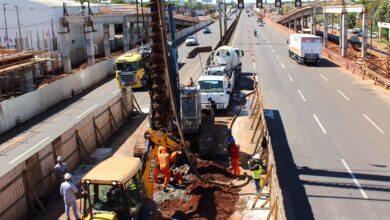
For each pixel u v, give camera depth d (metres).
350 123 26.89
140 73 40.22
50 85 35.12
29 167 16.47
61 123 29.83
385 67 47.84
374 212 15.36
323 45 75.19
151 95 18.47
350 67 48.88
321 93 36.16
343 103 32.41
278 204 13.33
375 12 108.62
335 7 65.62
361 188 17.36
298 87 38.84
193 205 15.84
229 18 196.75
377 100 33.28
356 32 119.50
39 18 61.16
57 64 53.88
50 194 17.81
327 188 17.44
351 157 20.88
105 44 67.75
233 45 76.44
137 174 12.43
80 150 21.22
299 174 18.95
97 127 23.84
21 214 15.73
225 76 33.25
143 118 30.06
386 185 17.58
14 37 60.28
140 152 20.53
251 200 16.58
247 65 52.97
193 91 21.55
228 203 16.19
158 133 15.55
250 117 29.14
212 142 20.92
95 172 11.89
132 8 78.44
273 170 15.30
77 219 14.91
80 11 65.75
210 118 24.20
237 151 18.70
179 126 16.69
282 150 22.16
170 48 18.69
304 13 99.50
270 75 45.56
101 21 65.12
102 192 11.73
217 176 18.59
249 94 34.97
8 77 40.38
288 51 65.75
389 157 20.77
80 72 41.59
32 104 32.03
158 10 16.02
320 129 25.72
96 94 39.78
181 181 17.62
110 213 11.55
